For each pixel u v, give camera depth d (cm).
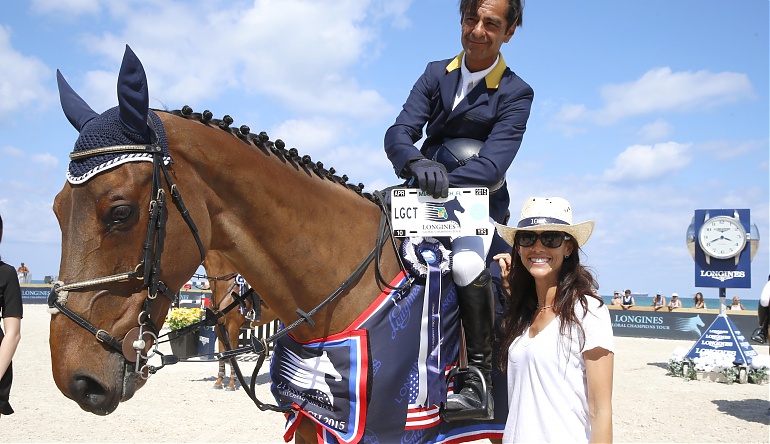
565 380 256
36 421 737
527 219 272
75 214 222
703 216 1160
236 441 660
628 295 2480
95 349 221
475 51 325
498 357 302
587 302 255
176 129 245
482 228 288
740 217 1133
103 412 223
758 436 704
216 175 252
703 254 1160
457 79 337
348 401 262
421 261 286
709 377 1111
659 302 2300
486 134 333
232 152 257
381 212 308
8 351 380
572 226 262
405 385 271
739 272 1127
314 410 267
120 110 228
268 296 276
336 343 269
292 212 270
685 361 1151
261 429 715
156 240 230
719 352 1123
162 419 761
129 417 769
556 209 273
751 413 829
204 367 1202
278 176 269
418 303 282
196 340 1224
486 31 320
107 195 221
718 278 1143
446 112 336
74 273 219
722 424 764
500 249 340
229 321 920
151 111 244
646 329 2138
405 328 276
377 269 283
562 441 251
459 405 281
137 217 227
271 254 268
